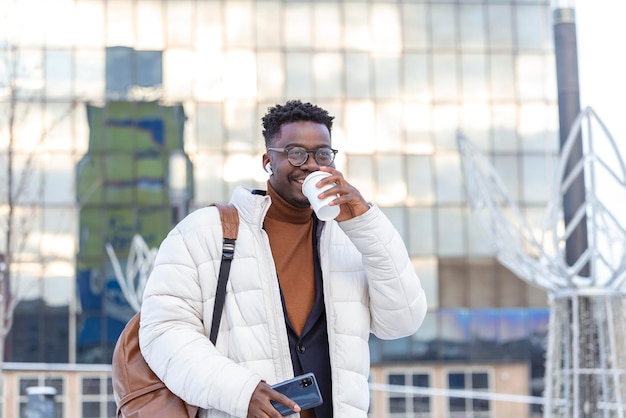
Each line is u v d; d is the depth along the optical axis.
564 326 7.86
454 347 38.44
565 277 7.70
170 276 3.29
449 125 39.44
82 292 37.34
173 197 38.12
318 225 3.45
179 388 3.15
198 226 3.34
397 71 39.44
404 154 39.22
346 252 3.44
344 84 39.19
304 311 3.34
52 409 13.74
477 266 38.84
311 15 39.19
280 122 3.33
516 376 38.34
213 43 38.81
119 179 38.06
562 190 7.62
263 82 38.81
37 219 37.34
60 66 38.28
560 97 8.40
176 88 38.62
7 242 23.72
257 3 39.06
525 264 7.95
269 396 3.04
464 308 38.66
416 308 3.40
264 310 3.25
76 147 38.03
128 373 3.30
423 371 38.19
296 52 39.03
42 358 36.88
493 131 39.53
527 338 38.50
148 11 38.75
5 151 37.38
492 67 39.75
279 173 3.32
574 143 8.21
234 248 3.31
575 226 8.09
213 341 3.26
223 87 38.69
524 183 39.41
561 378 7.88
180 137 38.41
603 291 7.70
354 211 3.25
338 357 3.30
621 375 7.64
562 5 8.47
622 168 7.29
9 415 36.66
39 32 38.25
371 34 39.41
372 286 3.38
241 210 3.37
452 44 39.66
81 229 37.66
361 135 39.19
